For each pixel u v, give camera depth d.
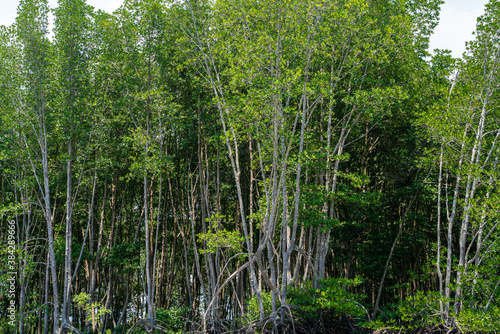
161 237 27.17
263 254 23.03
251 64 15.84
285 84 14.91
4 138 19.58
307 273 19.61
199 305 25.17
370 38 18.14
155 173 20.94
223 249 23.81
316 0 15.95
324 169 17.12
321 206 18.86
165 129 20.20
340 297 14.33
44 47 19.98
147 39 19.95
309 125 19.84
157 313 19.89
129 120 21.89
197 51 19.52
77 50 20.56
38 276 24.97
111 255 21.22
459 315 12.84
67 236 18.66
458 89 15.74
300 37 15.88
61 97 19.25
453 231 23.42
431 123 15.76
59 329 17.25
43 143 20.17
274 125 15.23
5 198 22.12
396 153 22.23
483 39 15.66
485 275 14.87
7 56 19.62
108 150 21.66
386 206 23.30
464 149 15.54
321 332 14.52
